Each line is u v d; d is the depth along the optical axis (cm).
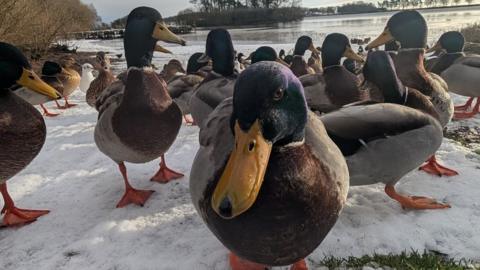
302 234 21
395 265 28
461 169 43
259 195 20
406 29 47
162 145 38
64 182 45
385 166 33
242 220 20
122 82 48
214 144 23
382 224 33
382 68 36
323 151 22
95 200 41
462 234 32
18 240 34
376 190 39
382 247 31
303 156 20
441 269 28
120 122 36
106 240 33
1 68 34
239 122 19
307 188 20
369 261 29
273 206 20
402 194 38
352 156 32
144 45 36
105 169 49
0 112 33
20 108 35
